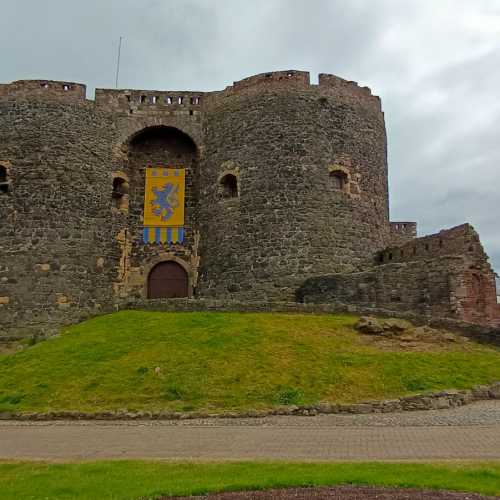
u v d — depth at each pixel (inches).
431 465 425.7
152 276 1425.9
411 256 1186.0
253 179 1311.5
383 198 1398.9
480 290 1032.2
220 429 599.8
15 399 735.7
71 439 573.0
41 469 442.0
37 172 1305.4
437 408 679.1
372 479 383.2
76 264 1295.5
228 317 988.6
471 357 838.5
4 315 1229.7
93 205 1350.9
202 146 1432.1
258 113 1344.7
